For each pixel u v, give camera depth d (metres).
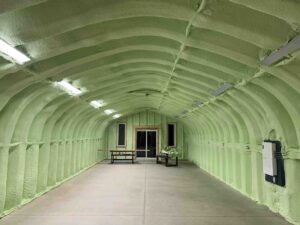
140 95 10.94
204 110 9.92
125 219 5.11
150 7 3.26
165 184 8.98
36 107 6.03
